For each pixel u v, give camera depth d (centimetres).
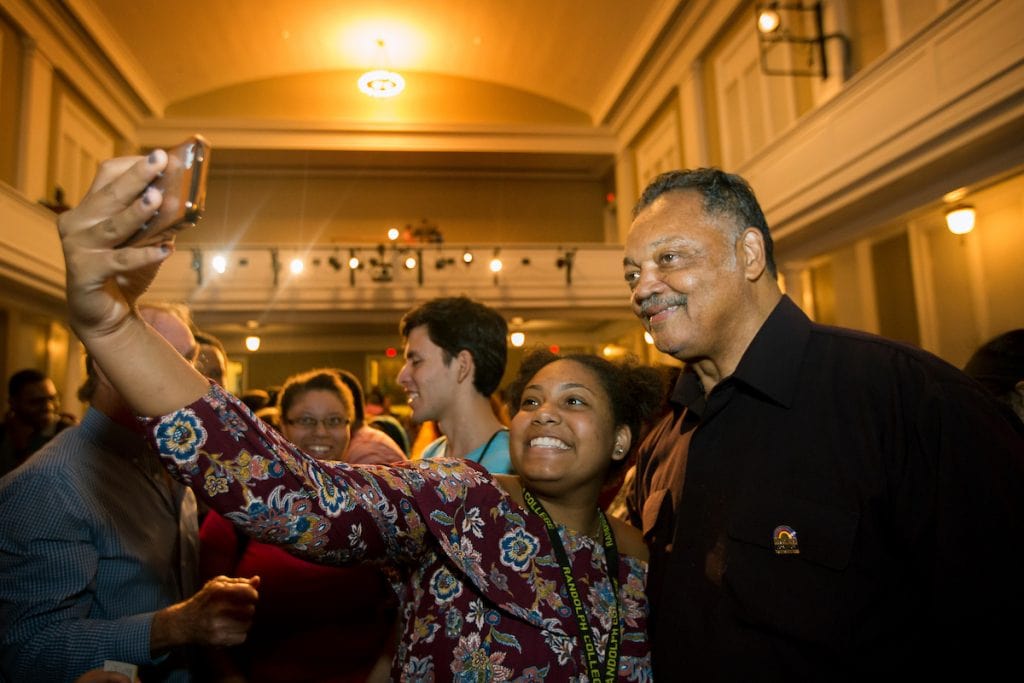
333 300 902
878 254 694
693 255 111
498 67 1176
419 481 102
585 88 1149
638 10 923
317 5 1024
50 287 740
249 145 1109
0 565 124
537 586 107
